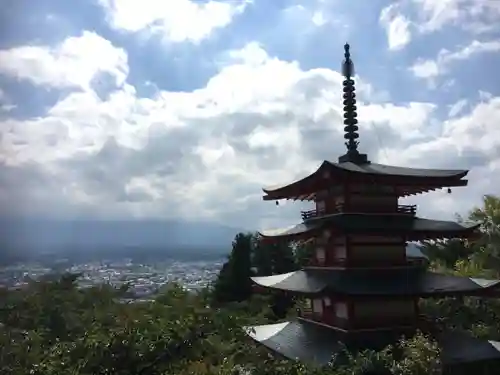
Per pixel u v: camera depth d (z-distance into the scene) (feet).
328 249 98.22
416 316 92.58
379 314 90.27
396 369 75.66
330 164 88.99
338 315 93.30
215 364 104.17
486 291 89.51
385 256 94.32
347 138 106.01
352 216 92.89
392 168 101.14
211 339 115.85
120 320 132.16
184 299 148.77
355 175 89.86
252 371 84.48
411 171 99.19
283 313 204.44
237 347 111.65
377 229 89.66
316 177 94.58
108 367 102.12
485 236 204.23
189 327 114.83
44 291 186.91
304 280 99.35
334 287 87.25
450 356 84.43
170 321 119.75
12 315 168.55
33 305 176.96
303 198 114.93
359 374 75.36
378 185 95.35
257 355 98.94
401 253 95.50
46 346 135.64
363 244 93.35
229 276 232.53
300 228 102.12
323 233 92.58
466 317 149.48
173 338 110.42
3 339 128.47
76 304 190.80
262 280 111.86
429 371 77.00
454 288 88.84
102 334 112.98
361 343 86.43
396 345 84.38
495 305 154.30
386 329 88.99
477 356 85.05
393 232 90.84
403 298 87.86
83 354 108.37
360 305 89.51
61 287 199.52
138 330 111.86
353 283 88.84
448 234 93.81
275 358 93.04
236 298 229.04
